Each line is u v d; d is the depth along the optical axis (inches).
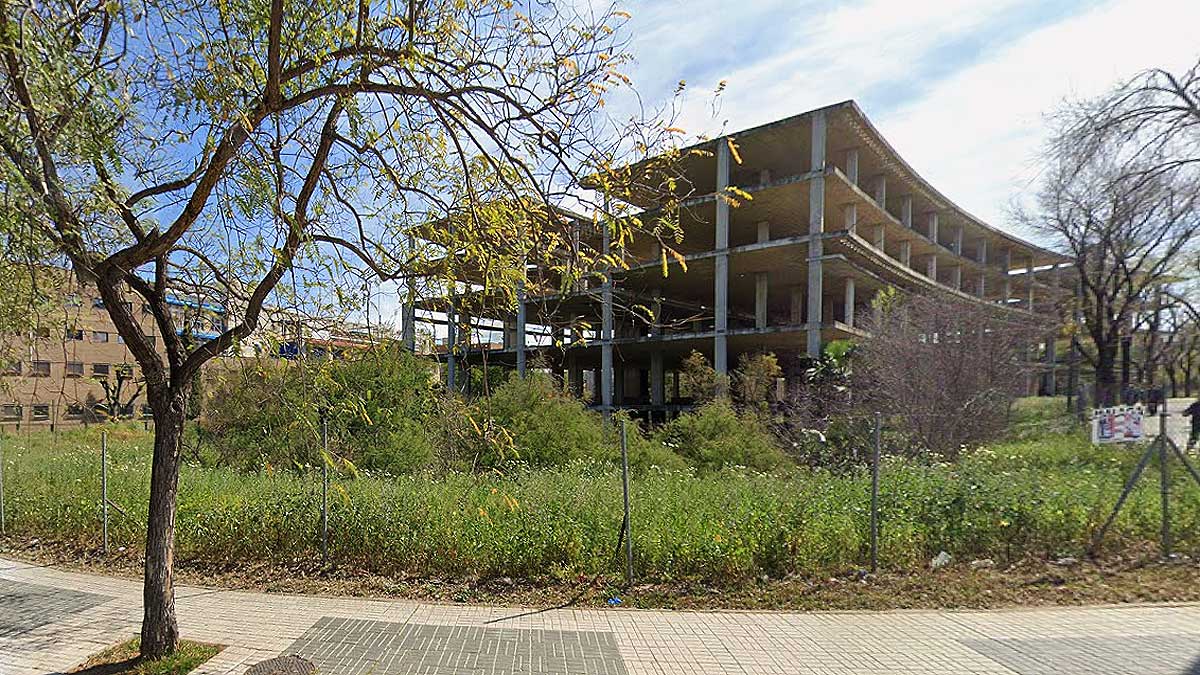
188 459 401.7
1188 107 407.5
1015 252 1600.6
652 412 1124.5
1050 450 430.0
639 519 239.8
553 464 439.5
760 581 219.8
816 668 158.7
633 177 146.3
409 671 156.1
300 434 267.4
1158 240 690.2
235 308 161.9
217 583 228.8
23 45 104.7
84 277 138.4
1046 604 202.2
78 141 119.2
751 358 962.7
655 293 1229.1
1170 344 1143.0
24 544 289.0
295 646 170.9
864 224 1105.4
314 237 163.6
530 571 227.0
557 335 175.9
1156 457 347.3
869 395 566.9
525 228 152.0
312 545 249.8
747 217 1075.9
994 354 544.7
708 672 156.7
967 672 156.4
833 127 916.0
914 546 236.4
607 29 135.9
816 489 261.6
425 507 251.3
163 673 152.8
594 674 155.0
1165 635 177.5
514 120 143.2
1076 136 461.1
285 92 161.0
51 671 156.3
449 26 141.3
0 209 107.1
